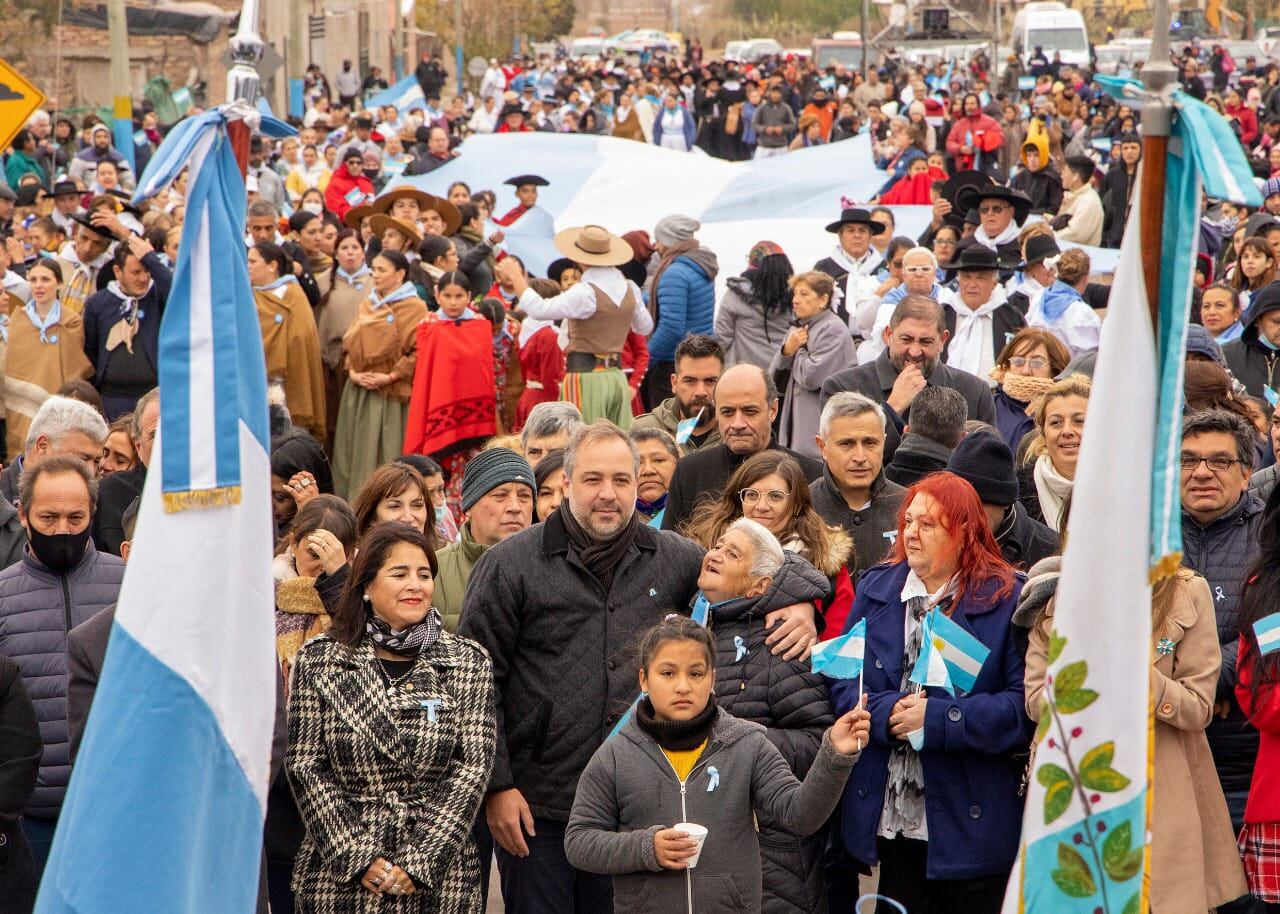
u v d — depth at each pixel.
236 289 4.80
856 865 6.88
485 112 48.31
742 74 49.47
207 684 4.69
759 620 6.79
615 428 6.98
